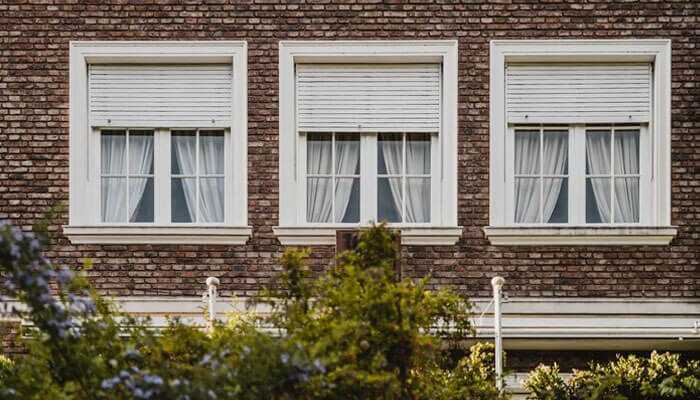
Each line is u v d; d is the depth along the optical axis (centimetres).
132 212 1666
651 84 1664
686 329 1614
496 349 1458
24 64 1659
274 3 1659
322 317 1017
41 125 1655
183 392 886
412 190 1670
